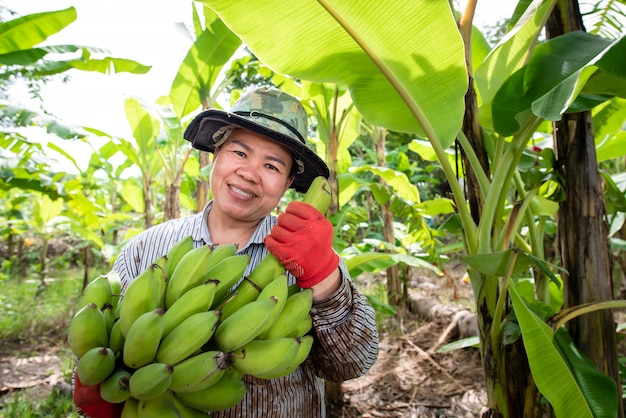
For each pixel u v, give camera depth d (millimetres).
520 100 1638
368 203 9008
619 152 3037
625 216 3176
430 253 4312
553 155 2012
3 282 8547
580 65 1522
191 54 3814
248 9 1421
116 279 1103
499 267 1645
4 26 3025
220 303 1046
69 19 3166
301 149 1387
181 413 873
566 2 1823
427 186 10312
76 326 858
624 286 4488
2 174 3920
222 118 1344
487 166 2025
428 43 1493
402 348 4797
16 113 3121
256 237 1484
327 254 1087
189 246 1146
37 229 8141
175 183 4992
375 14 1408
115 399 807
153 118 5289
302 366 1444
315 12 1447
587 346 1768
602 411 1538
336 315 1183
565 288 1871
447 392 3699
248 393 1315
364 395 3750
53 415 3207
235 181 1363
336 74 1720
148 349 809
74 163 4703
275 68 1667
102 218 6984
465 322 4738
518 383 1830
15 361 4508
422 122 1709
